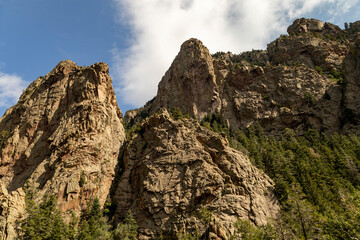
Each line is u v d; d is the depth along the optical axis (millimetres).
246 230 52062
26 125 97500
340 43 171500
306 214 54156
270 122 133125
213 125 129000
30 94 114750
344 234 45844
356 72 127938
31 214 58625
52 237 56344
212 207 63875
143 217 69000
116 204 78250
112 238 62906
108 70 107250
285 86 141250
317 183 75000
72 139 83375
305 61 162000
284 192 69250
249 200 65562
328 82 138625
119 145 95625
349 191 69812
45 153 86688
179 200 67438
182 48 182250
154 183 73312
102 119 91312
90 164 78625
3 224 56375
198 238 57594
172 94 164500
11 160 90375
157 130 89312
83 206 70750
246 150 102312
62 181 72062
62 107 98562
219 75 164625
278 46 186375
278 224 53531
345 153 86375
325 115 124875
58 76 110000
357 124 113250
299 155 93812
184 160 75375
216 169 72312
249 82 153375
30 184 74000
